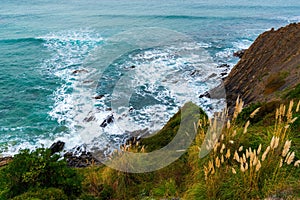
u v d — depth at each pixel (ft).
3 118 58.59
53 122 56.54
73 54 97.81
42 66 85.61
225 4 215.92
